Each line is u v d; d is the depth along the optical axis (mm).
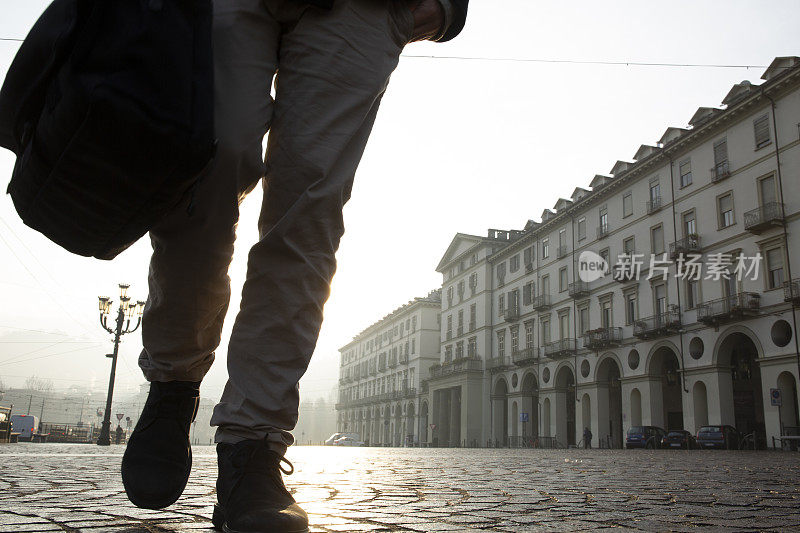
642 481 4543
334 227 1498
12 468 4355
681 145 30141
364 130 1588
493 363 46656
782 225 24984
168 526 1657
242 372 1426
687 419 28781
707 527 1988
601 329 34531
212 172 1328
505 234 50750
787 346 24438
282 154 1444
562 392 38938
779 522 2174
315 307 1451
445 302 56719
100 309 21891
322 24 1459
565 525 1949
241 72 1355
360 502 2582
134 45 1013
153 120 1011
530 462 8836
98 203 1115
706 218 28703
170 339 1595
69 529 1598
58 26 1041
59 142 1032
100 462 5574
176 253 1455
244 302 1445
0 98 1102
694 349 28734
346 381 88625
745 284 26469
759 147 26328
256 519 1322
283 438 1451
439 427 53719
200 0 1104
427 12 1639
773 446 24078
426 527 1804
